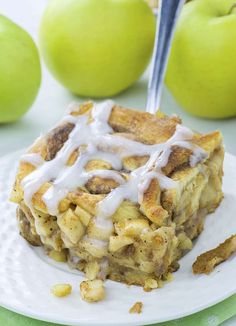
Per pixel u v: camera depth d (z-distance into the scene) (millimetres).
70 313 338
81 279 364
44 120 503
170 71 486
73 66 500
